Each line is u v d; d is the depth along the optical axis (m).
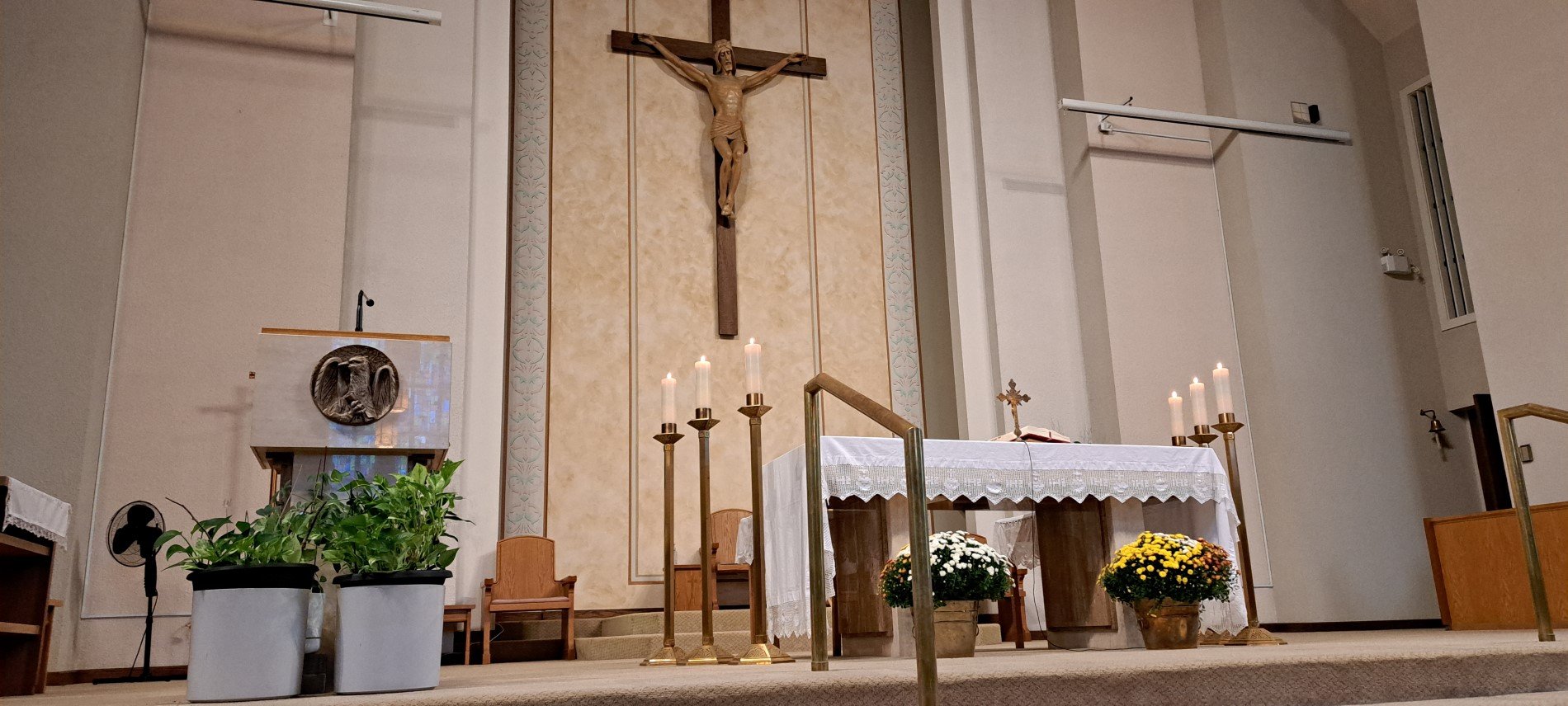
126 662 5.20
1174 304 7.68
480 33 6.99
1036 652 4.21
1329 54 8.30
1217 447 7.52
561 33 7.80
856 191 8.16
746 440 7.45
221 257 5.83
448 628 5.94
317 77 6.29
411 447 3.24
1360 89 8.31
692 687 2.23
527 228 7.38
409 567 2.61
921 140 8.44
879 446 4.06
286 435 3.14
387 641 2.52
